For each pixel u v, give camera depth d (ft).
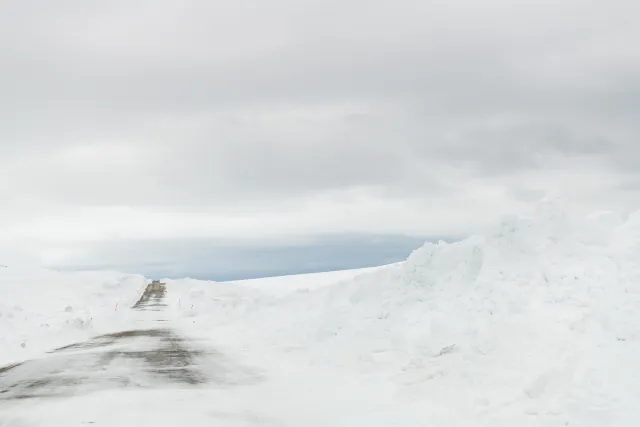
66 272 231.50
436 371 35.45
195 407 31.55
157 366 48.24
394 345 44.27
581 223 43.19
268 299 109.81
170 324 100.53
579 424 23.66
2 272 204.85
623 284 33.53
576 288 36.22
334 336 54.80
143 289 220.23
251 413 30.07
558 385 27.22
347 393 35.27
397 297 54.08
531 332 33.88
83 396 35.12
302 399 33.78
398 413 29.60
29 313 107.65
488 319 38.14
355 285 71.15
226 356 55.01
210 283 250.78
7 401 34.30
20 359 56.59
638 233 38.60
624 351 26.89
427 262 55.62
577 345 29.91
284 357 52.08
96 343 69.77
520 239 44.55
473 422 27.04
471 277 48.52
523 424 25.41
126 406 31.76
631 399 23.43
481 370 32.89
